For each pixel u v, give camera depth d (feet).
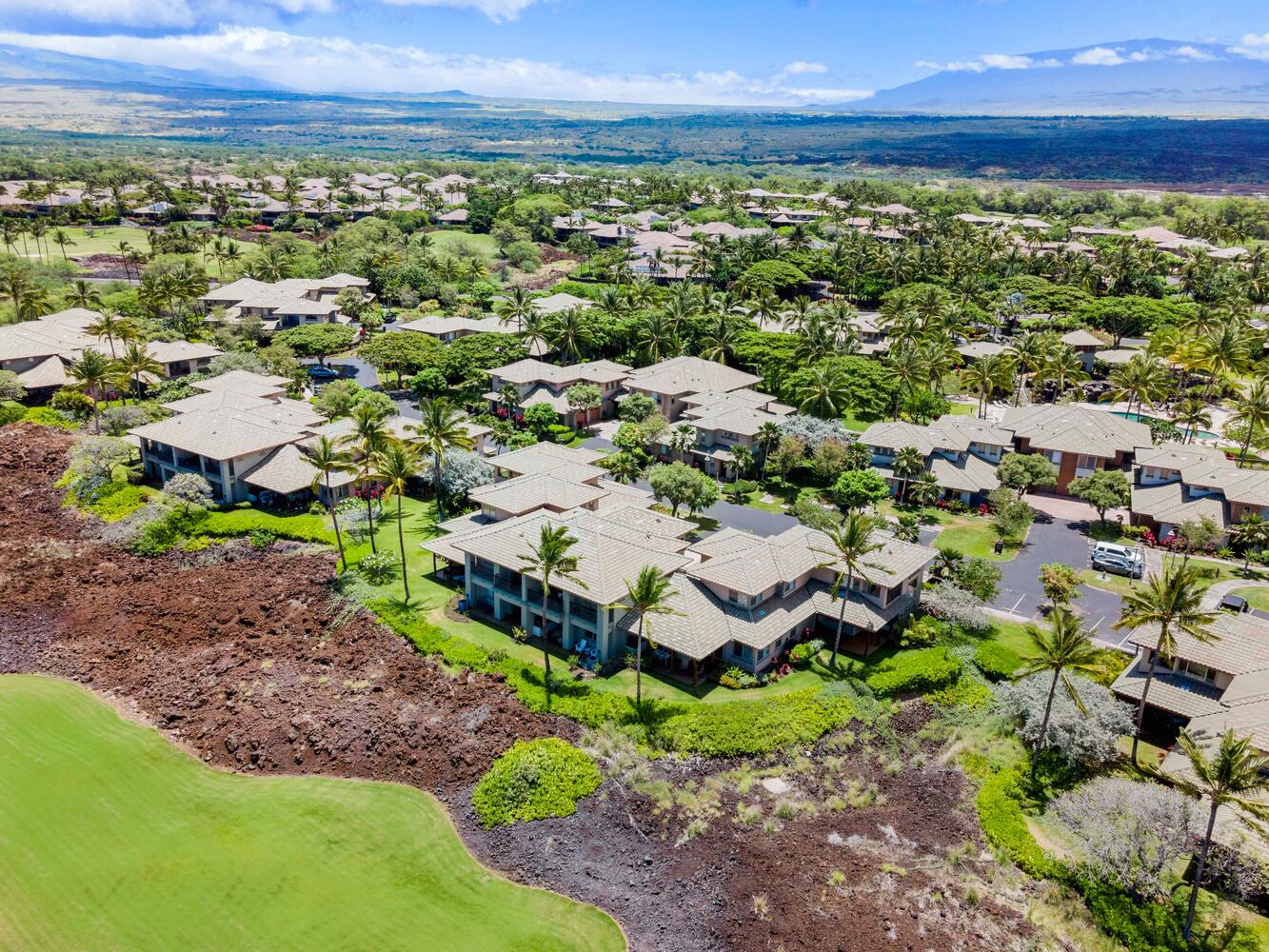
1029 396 451.12
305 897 155.84
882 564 234.99
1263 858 156.66
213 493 309.63
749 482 337.93
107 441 321.11
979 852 169.58
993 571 252.01
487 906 155.63
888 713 208.85
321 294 568.00
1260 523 278.05
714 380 404.98
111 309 478.18
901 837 173.78
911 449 325.42
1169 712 200.34
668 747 193.98
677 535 253.44
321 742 195.21
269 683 216.54
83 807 176.14
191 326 486.38
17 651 231.50
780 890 159.22
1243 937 150.00
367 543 281.95
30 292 469.98
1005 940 149.89
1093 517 326.03
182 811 176.14
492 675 216.54
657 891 159.74
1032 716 194.18
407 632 232.53
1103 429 353.51
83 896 154.92
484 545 236.63
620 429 345.31
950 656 225.76
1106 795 171.12
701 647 208.54
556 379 404.77
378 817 175.63
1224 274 583.17
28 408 382.63
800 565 234.99
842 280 605.73
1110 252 652.89
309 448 313.32
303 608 248.93
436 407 280.51
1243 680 190.39
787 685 215.72
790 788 185.98
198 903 153.89
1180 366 450.30
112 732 199.62
